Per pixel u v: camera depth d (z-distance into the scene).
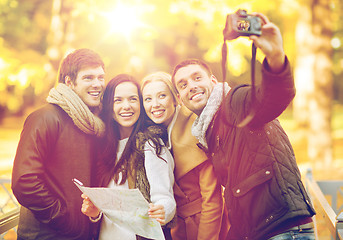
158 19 7.22
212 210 2.50
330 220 2.41
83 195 2.28
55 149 2.33
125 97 2.45
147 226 2.22
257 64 7.51
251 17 1.79
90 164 2.38
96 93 2.43
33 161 2.23
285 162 2.13
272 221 2.06
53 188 2.32
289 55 13.42
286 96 1.94
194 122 2.42
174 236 2.61
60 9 6.57
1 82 8.19
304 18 9.74
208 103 2.29
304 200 2.09
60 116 2.35
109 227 2.42
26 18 12.70
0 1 12.30
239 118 2.14
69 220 2.31
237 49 6.77
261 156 2.12
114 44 7.75
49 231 2.33
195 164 2.48
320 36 9.60
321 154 9.27
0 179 3.66
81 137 2.37
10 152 11.68
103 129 2.44
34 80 7.76
